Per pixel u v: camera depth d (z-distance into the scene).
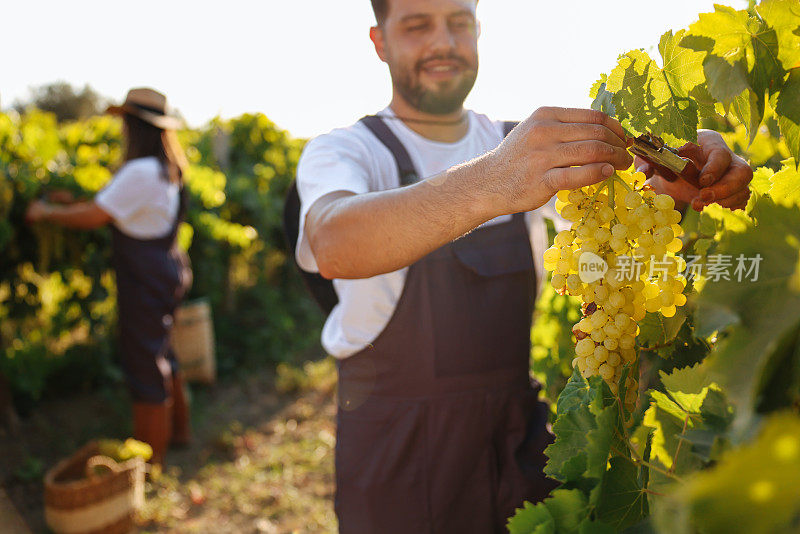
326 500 4.16
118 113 4.04
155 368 4.16
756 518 0.38
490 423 1.65
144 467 3.99
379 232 1.08
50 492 3.41
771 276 0.54
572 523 0.67
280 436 5.10
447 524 1.64
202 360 5.89
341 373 1.76
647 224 0.75
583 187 0.82
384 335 1.65
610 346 0.77
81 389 5.60
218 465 4.58
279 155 9.38
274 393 5.94
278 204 8.26
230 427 5.20
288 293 8.48
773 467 0.37
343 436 1.72
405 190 1.09
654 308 0.80
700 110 0.93
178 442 4.81
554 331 1.95
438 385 1.63
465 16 1.64
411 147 1.71
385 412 1.65
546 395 1.78
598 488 0.67
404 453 1.63
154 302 4.06
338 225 1.19
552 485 1.66
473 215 0.95
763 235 0.56
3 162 4.50
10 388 5.04
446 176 1.02
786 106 0.81
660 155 0.89
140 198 3.92
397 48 1.65
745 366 0.51
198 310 5.86
